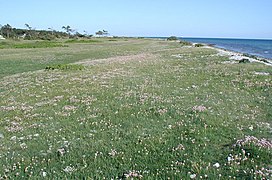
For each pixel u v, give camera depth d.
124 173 9.13
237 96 18.70
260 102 17.11
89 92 20.81
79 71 32.09
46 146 11.50
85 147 11.19
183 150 10.57
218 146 10.91
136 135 12.20
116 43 103.88
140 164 9.68
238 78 24.39
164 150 10.66
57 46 86.88
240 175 8.68
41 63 44.75
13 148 11.45
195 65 34.41
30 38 136.75
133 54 54.88
